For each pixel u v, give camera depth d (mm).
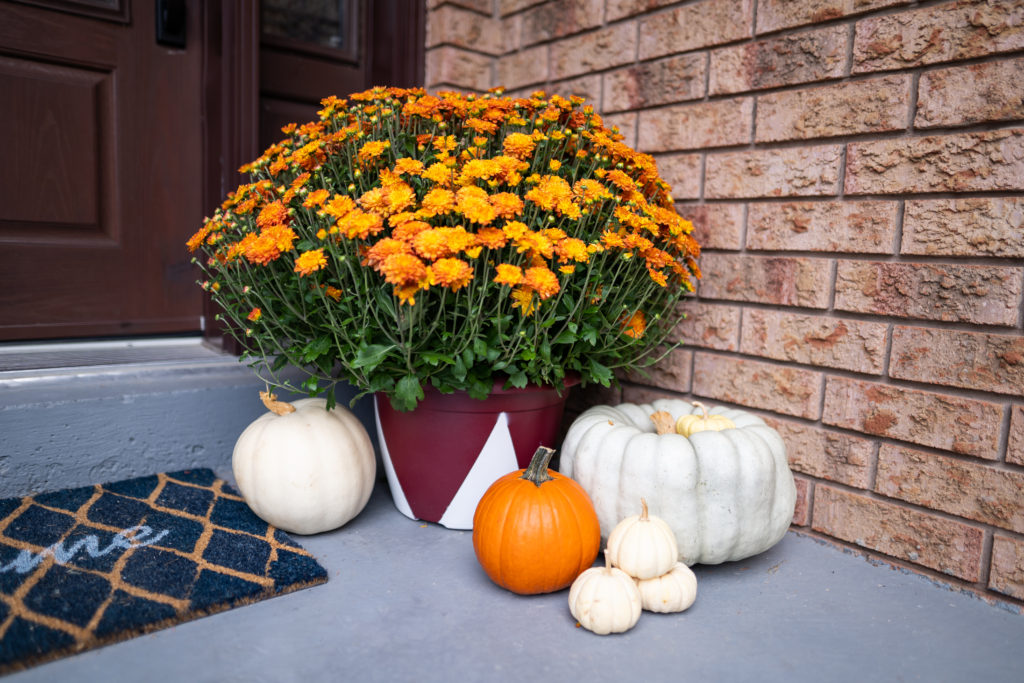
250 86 1931
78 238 1912
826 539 1629
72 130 1869
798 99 1606
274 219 1407
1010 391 1324
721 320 1787
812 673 1126
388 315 1353
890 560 1522
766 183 1675
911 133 1442
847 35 1522
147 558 1346
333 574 1394
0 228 1796
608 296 1570
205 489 1685
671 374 1903
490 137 1586
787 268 1651
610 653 1163
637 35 1929
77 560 1318
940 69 1395
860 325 1533
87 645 1094
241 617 1223
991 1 1317
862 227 1519
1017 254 1306
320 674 1077
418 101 1601
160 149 2012
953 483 1415
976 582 1394
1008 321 1324
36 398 1577
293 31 2164
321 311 1486
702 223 1814
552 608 1309
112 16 1891
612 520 1438
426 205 1319
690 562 1426
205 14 1984
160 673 1059
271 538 1483
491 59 2336
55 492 1588
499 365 1381
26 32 1776
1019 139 1293
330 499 1508
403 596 1322
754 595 1382
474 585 1377
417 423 1555
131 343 2016
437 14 2234
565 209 1356
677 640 1211
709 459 1387
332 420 1579
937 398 1426
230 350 1944
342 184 1575
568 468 1546
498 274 1269
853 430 1566
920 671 1141
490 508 1351
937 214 1406
